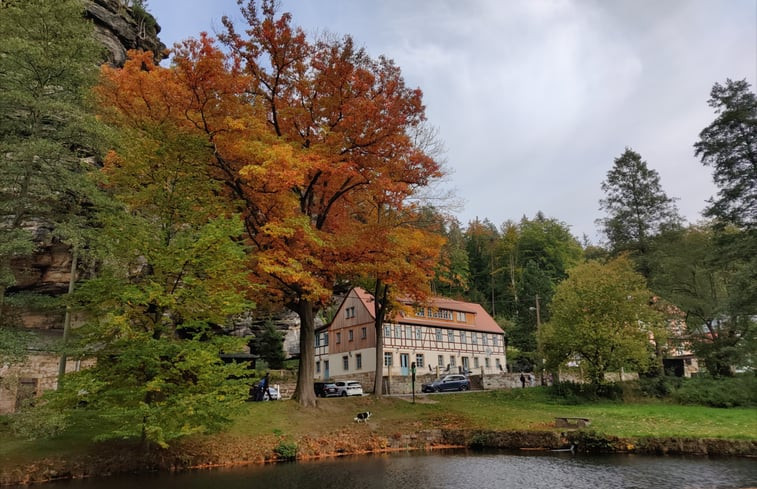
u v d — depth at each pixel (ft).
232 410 49.52
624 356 93.20
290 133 71.92
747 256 96.53
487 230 285.02
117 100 62.59
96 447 50.67
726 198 98.99
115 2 119.75
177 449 52.85
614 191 146.61
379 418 72.18
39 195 51.60
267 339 152.05
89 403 46.55
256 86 69.97
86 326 47.21
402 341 156.66
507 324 215.10
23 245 45.62
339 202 79.66
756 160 97.40
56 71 51.80
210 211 54.65
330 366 169.78
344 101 68.03
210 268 49.39
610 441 56.70
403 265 71.82
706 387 91.50
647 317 96.68
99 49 56.44
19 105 49.52
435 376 143.43
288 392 120.47
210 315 51.19
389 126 68.44
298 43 68.03
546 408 84.38
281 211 64.59
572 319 98.48
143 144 51.85
